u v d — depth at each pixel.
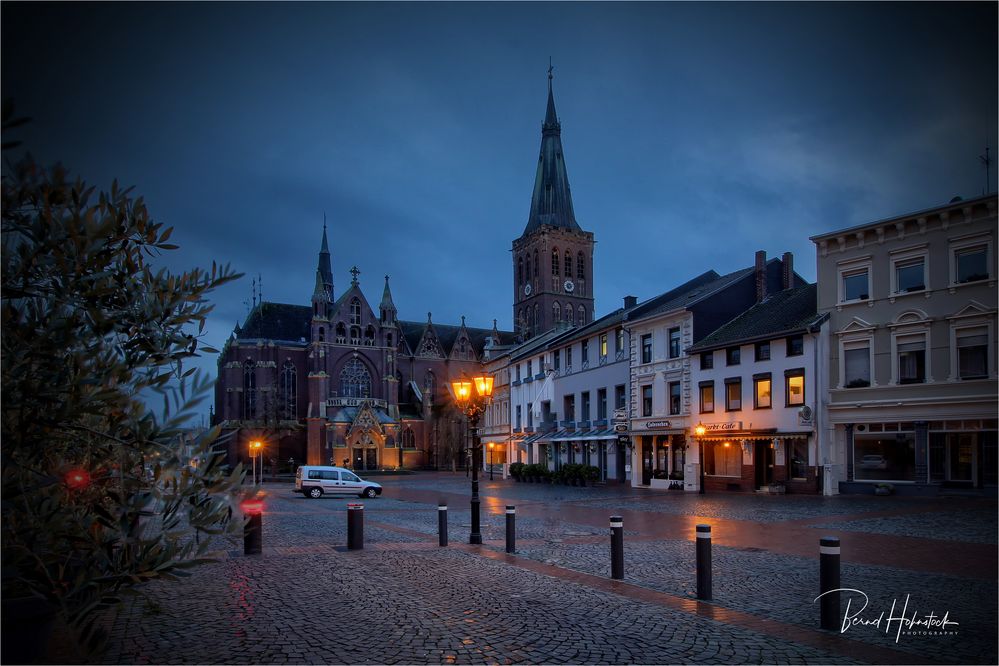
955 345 30.34
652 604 10.73
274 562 14.75
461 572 13.50
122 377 6.42
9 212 6.10
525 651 8.41
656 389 43.94
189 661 8.00
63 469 6.39
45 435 6.28
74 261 6.15
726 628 9.35
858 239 33.72
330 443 94.25
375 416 96.25
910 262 32.06
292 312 107.12
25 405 5.99
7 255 5.93
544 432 55.94
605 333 49.69
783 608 10.45
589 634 9.09
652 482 43.44
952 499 28.84
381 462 95.88
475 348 120.50
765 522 21.98
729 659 8.09
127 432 6.43
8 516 6.06
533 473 52.03
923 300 31.39
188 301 6.87
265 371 97.00
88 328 6.50
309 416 95.12
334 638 8.94
